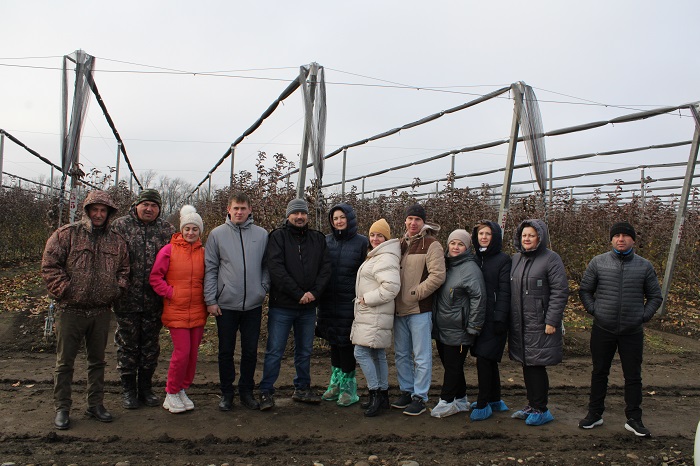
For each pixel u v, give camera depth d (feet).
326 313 16.98
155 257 15.74
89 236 14.20
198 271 15.61
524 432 15.10
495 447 13.96
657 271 37.40
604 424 15.99
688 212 41.39
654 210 38.45
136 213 15.87
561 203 43.42
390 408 16.85
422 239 16.33
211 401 16.84
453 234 16.14
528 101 26.81
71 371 14.39
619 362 23.56
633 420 15.08
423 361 16.06
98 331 14.53
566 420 16.26
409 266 16.16
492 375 16.44
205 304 15.89
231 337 15.96
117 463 12.09
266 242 16.46
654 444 14.47
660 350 25.54
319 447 13.65
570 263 38.04
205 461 12.50
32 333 23.27
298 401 17.12
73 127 22.95
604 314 15.29
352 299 16.78
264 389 16.25
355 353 16.20
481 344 15.84
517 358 15.81
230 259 15.65
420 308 16.08
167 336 23.48
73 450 12.81
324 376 20.01
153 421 14.87
